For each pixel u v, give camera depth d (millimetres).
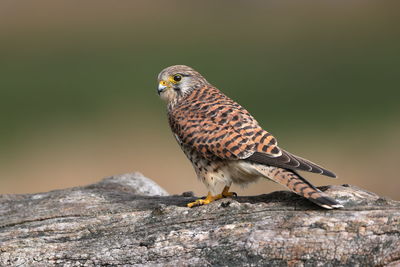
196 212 7574
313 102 19734
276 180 7277
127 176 10312
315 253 6617
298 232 6773
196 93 8328
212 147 7578
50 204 8672
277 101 19828
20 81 21812
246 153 7391
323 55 23609
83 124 18562
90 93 20547
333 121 18531
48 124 18828
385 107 18984
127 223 7734
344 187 7691
